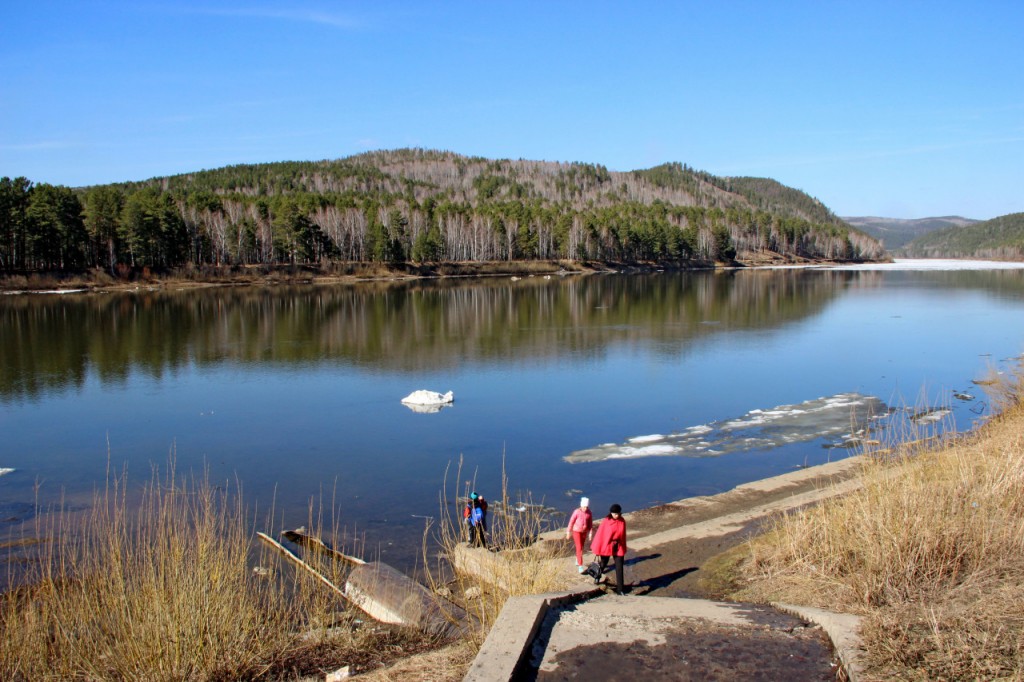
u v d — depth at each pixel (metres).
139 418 29.12
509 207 175.25
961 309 69.38
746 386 34.22
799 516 13.12
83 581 9.77
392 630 10.64
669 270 165.12
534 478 21.20
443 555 13.70
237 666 8.70
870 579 9.30
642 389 33.78
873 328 54.94
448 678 7.82
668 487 20.28
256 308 72.50
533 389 34.12
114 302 78.19
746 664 7.39
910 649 6.90
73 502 19.28
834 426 26.59
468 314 66.44
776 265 196.75
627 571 12.23
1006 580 8.73
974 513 10.42
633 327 56.19
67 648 8.60
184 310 70.12
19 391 34.41
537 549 13.79
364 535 16.53
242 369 39.75
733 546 13.38
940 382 34.50
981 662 6.40
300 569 13.19
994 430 19.77
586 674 7.29
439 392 33.78
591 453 23.73
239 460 23.33
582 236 154.25
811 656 7.55
